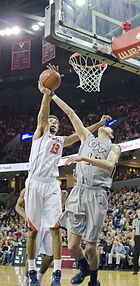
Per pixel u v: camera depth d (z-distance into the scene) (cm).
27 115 2653
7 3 1719
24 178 2436
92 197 363
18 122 2614
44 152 377
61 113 2539
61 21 480
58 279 354
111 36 533
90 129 416
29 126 2538
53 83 366
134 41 488
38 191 370
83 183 367
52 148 381
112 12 550
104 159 364
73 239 364
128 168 2217
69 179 2316
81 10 514
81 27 505
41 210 373
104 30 528
